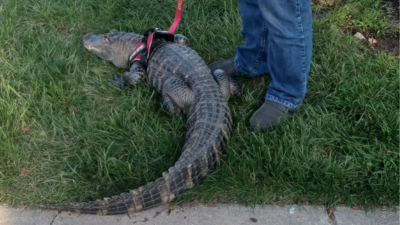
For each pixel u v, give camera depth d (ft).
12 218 6.31
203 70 7.88
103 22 9.54
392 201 6.44
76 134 7.32
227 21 9.30
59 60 8.45
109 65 8.72
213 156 6.71
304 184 6.59
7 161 6.89
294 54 6.82
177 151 7.07
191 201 6.49
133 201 6.19
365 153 6.92
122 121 7.45
